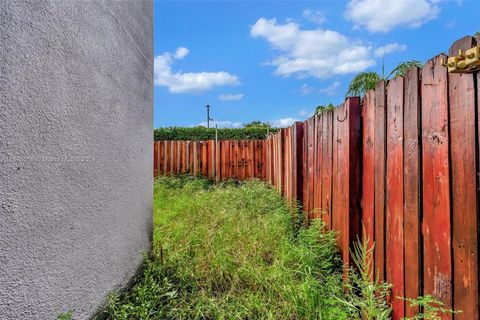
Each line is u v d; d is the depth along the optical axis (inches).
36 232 41.8
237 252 95.3
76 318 51.9
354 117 72.0
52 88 45.5
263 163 282.8
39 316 42.2
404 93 49.4
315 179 110.0
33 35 41.2
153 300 67.6
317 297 64.9
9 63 36.9
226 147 288.4
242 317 64.5
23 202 39.3
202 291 73.2
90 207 57.5
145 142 94.7
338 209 82.4
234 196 180.2
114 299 64.6
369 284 56.2
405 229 49.1
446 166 38.1
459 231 35.6
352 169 72.1
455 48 35.9
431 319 39.7
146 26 96.5
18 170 38.4
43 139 43.3
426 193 43.0
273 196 175.3
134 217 83.1
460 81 35.4
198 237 108.7
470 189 33.7
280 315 64.0
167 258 89.5
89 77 57.2
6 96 36.4
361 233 71.7
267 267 83.1
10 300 36.9
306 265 77.2
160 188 213.0
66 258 49.1
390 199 55.0
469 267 33.8
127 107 78.2
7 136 36.6
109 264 66.0
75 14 52.2
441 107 39.2
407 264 48.4
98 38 61.3
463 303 34.8
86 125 56.1
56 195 46.4
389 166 55.4
